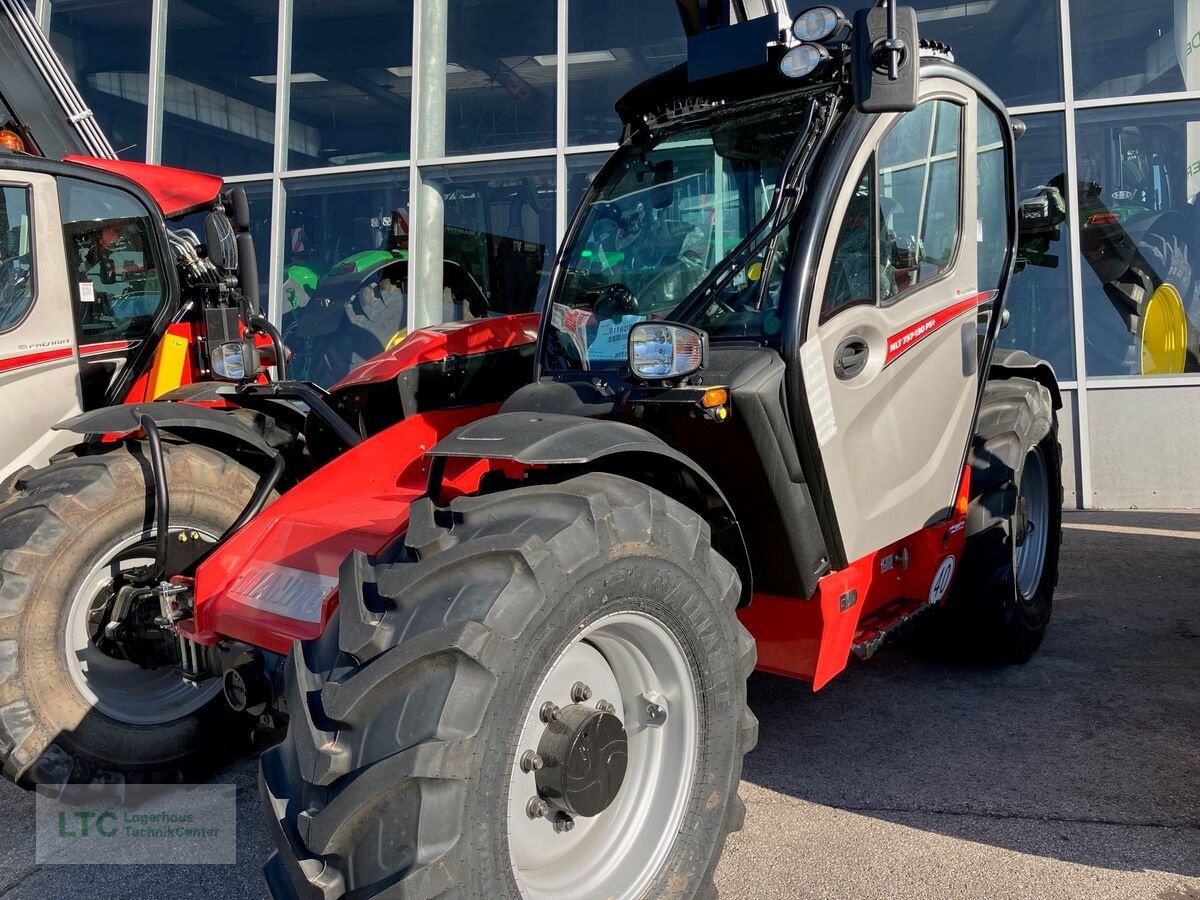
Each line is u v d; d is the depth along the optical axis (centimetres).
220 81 873
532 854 190
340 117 845
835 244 237
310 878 162
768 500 231
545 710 188
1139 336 678
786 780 283
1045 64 696
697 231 261
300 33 850
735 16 283
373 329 807
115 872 254
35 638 279
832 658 252
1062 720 316
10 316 367
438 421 307
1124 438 669
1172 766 279
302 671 180
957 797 268
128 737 293
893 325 263
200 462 313
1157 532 577
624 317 259
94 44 904
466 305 813
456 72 819
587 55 794
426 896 154
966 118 296
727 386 217
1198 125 675
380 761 159
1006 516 348
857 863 236
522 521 185
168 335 428
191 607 278
